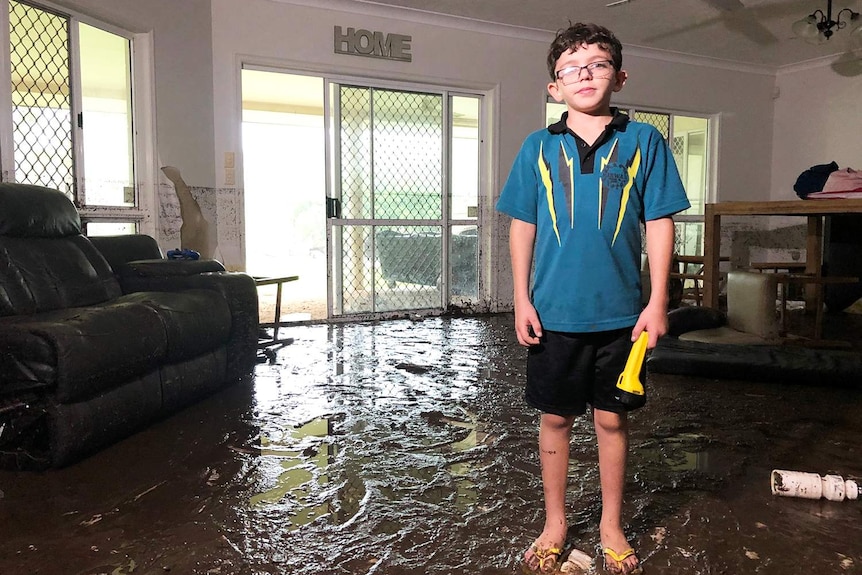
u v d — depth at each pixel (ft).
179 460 7.12
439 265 19.47
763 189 25.21
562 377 4.61
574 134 4.58
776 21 19.22
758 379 10.48
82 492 6.24
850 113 22.77
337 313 17.85
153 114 14.44
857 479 6.53
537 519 5.66
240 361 10.64
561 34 4.64
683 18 18.85
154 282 10.27
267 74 24.34
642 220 4.70
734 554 5.05
